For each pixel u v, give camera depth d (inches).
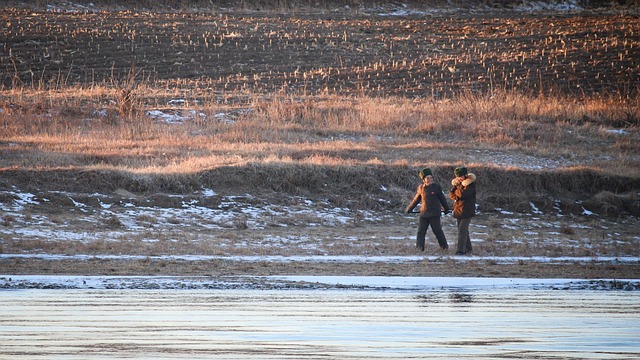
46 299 2011.6
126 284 2228.1
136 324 1717.5
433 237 3398.1
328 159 4389.8
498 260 2748.5
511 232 3590.1
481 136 5324.8
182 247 2906.0
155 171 4018.2
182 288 2188.7
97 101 5925.2
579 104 6107.3
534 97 6441.9
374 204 3961.6
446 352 1466.5
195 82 6845.5
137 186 3860.7
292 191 4030.5
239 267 2532.0
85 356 1418.6
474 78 7185.0
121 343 1533.0
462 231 2878.9
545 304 1999.3
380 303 1988.2
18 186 3740.2
